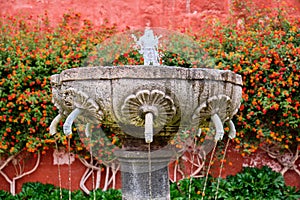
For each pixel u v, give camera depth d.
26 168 5.02
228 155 5.02
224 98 2.53
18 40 4.96
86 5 5.45
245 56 4.69
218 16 5.45
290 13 5.31
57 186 5.00
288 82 4.57
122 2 5.47
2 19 5.29
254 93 4.66
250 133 4.89
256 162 5.07
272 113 4.77
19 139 4.73
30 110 4.59
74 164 5.05
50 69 4.73
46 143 4.85
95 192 4.78
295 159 5.05
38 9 5.41
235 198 4.58
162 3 5.48
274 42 4.73
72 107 2.54
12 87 4.62
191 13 5.47
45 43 5.01
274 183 4.79
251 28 5.09
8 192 4.90
